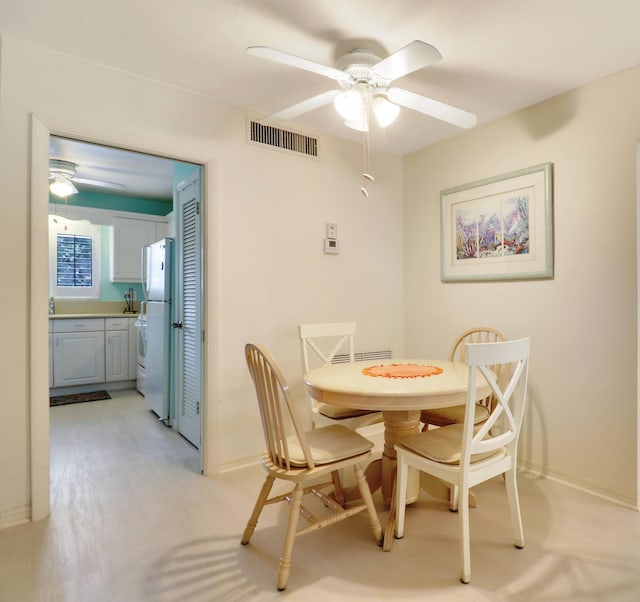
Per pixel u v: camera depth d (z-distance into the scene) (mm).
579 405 2338
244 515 2035
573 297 2369
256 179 2705
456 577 1562
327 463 1659
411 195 3461
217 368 2537
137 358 4766
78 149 3420
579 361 2342
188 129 2420
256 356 1629
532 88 2355
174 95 2365
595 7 1678
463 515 1550
